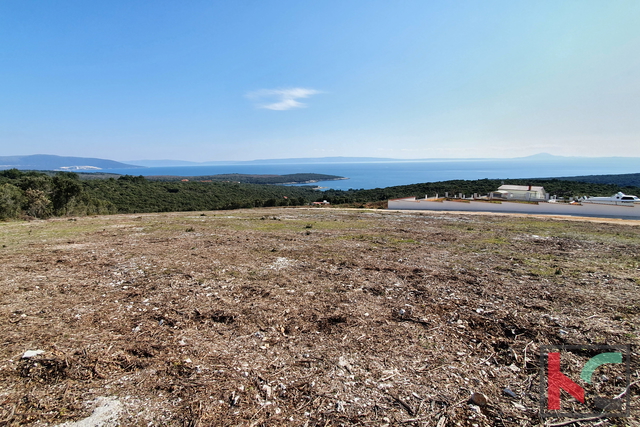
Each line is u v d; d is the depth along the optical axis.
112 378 2.73
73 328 3.69
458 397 2.51
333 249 8.39
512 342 3.37
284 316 4.03
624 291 4.86
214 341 3.39
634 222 15.10
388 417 2.29
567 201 25.38
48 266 6.58
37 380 2.68
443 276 5.82
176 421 2.21
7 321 3.86
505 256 7.52
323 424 2.20
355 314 4.09
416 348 3.26
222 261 7.02
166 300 4.59
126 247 8.68
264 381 2.69
